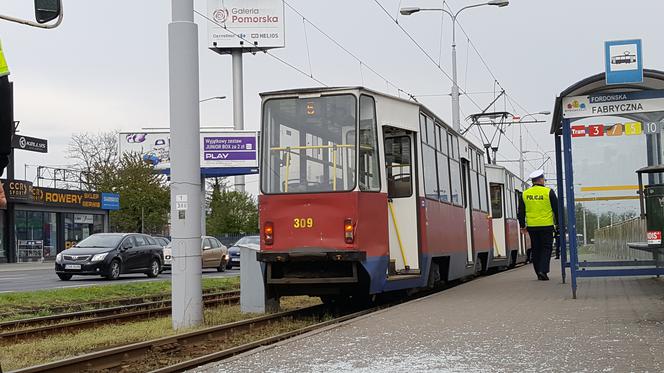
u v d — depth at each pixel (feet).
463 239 67.05
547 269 63.41
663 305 41.60
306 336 34.35
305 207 46.11
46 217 186.39
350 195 45.52
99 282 88.12
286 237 46.29
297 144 46.98
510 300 47.42
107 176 211.82
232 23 219.00
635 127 47.26
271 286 47.93
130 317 51.21
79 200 192.54
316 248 45.62
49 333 43.60
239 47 219.20
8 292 67.26
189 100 42.01
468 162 73.92
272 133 47.50
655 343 29.43
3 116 23.15
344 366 26.91
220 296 68.90
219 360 30.60
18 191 171.42
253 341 37.83
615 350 28.19
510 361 26.78
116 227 214.07
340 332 35.40
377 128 47.88
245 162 196.85
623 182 48.91
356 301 56.39
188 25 42.19
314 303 63.31
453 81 108.37
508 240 96.73
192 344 36.42
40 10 25.41
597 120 47.88
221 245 123.95
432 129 57.93
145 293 71.56
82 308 60.03
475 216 75.15
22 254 177.58
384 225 47.57
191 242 42.14
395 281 48.44
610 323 35.09
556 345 29.71
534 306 43.32
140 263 97.14
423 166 53.52
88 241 94.84
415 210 51.93
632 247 52.24
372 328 36.45
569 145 46.68
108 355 31.19
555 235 68.49
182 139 41.93
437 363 26.91
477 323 36.86
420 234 51.78
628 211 49.01
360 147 46.19
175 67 42.01
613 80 43.78
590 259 48.98
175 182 42.04
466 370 25.50
